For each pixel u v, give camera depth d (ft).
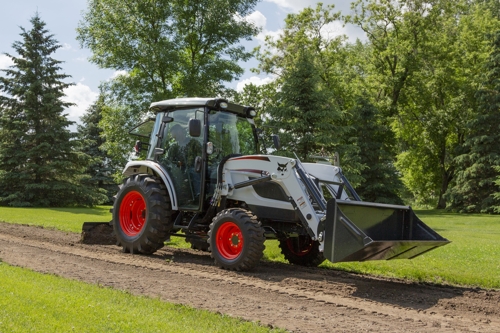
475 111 122.01
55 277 20.26
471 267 28.14
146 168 30.76
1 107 104.37
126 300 16.56
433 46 123.34
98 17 85.40
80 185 109.19
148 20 85.87
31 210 79.97
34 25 106.63
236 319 15.23
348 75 126.52
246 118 30.76
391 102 125.80
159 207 28.99
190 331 13.43
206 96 85.76
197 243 32.50
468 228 68.03
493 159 106.73
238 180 27.53
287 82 77.10
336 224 21.79
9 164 102.42
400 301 20.04
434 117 124.88
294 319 16.20
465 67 125.70
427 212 114.52
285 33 111.86
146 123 32.65
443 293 21.79
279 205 26.11
